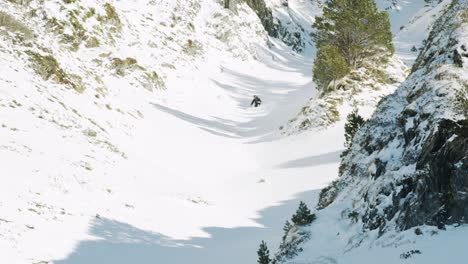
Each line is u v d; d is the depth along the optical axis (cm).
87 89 3453
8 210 1574
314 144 3356
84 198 1922
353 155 1631
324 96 4016
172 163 2961
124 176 2377
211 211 2214
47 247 1434
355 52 4431
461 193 989
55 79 3200
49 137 2428
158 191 2336
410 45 10138
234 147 3638
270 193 2558
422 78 1348
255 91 6006
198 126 4025
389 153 1321
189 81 5331
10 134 2244
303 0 13875
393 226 1127
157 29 5872
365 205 1302
